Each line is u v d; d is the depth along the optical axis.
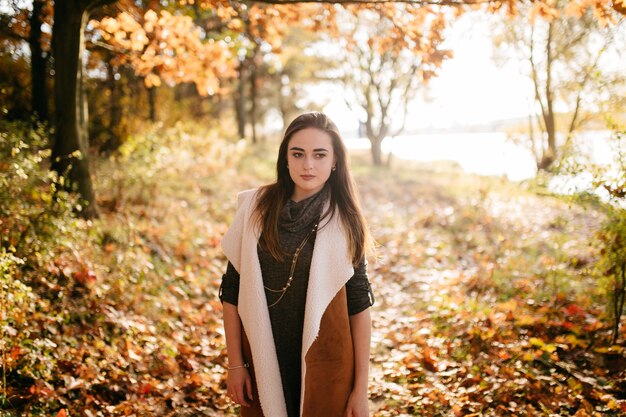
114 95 11.61
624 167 3.97
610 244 4.33
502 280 6.28
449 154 28.06
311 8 6.37
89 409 3.21
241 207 2.13
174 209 7.98
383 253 8.01
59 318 3.84
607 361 4.07
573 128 9.23
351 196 2.07
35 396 3.16
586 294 5.54
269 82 26.83
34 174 4.84
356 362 2.02
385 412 3.56
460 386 3.85
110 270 5.12
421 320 5.30
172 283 5.64
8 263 3.37
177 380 3.82
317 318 1.90
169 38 6.99
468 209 10.55
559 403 3.48
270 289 2.00
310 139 1.99
